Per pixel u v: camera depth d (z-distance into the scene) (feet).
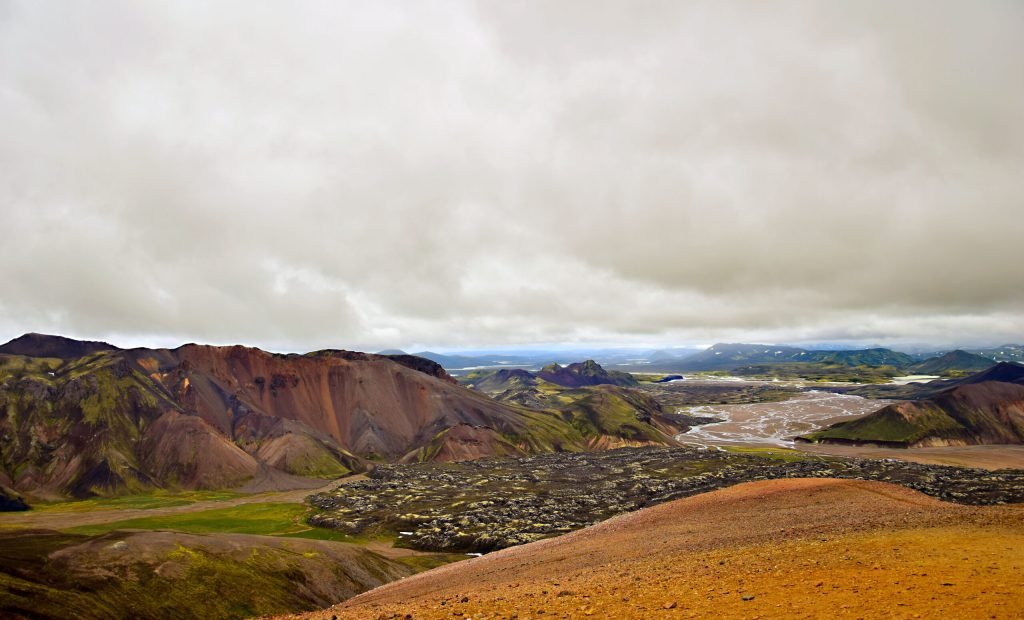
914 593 79.10
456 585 182.70
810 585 91.20
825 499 226.99
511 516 508.94
